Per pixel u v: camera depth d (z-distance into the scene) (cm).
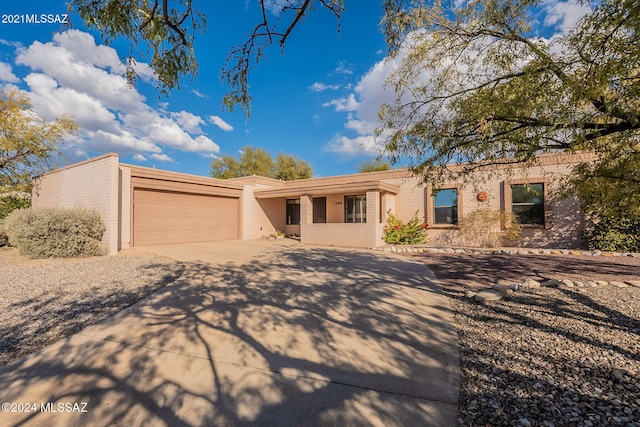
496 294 490
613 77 251
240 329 371
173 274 681
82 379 260
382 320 400
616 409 206
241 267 782
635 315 386
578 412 205
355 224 1266
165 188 1219
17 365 285
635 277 594
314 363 288
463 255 998
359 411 216
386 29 377
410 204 1427
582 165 379
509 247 1170
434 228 1345
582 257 883
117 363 288
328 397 234
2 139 1328
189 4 266
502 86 362
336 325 383
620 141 325
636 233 929
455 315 417
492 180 1214
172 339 342
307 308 450
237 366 283
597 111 292
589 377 248
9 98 1371
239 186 1540
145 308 450
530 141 342
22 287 560
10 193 1396
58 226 887
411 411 215
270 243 1400
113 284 586
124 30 255
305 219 1420
